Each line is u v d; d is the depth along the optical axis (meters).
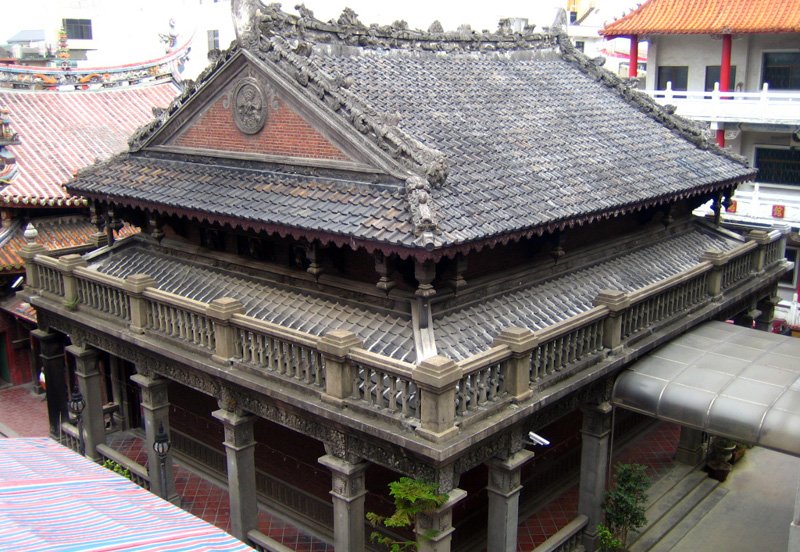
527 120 20.80
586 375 15.93
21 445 14.59
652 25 40.94
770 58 39.97
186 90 19.42
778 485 22.67
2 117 28.17
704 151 23.94
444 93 20.28
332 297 17.27
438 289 15.95
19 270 28.78
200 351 17.08
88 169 21.31
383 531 18.20
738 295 22.16
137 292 18.31
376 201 15.09
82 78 37.66
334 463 14.87
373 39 20.53
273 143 17.67
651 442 24.86
